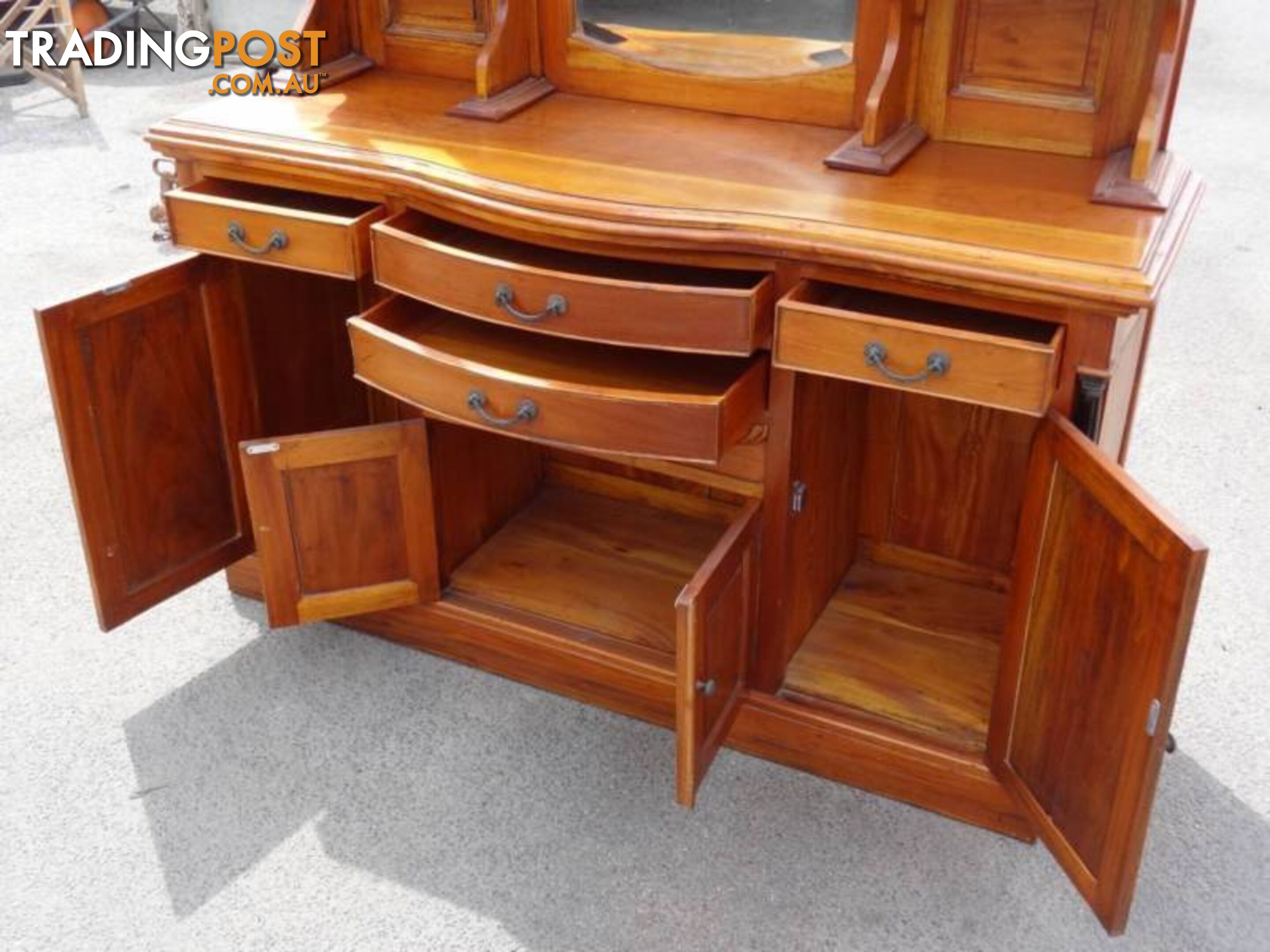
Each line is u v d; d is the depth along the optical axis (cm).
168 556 264
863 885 220
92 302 236
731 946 208
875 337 195
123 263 441
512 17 253
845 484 260
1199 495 323
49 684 265
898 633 259
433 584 263
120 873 222
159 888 219
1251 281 432
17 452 342
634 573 276
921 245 195
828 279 205
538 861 225
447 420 226
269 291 269
